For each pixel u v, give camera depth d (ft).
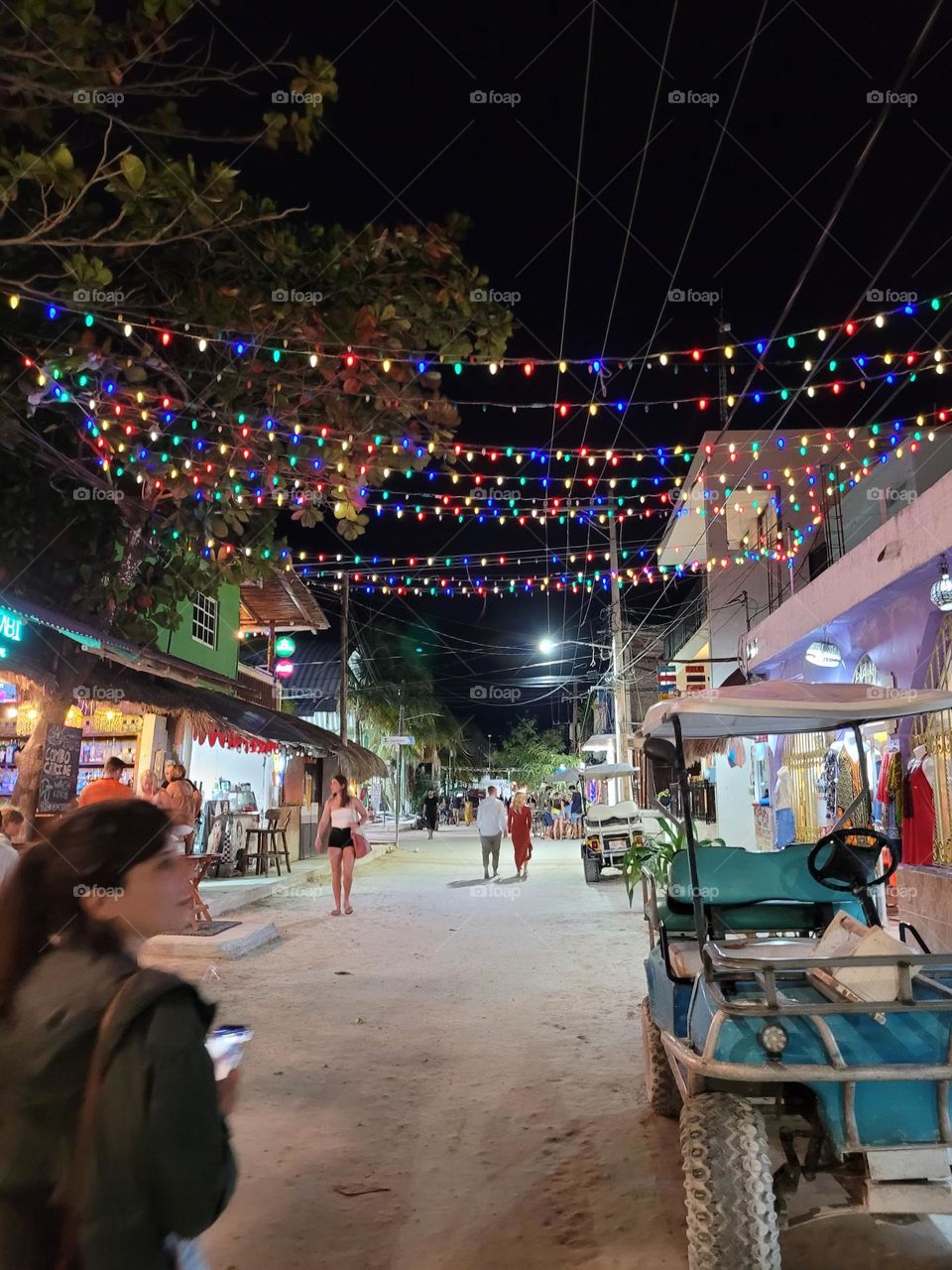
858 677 40.42
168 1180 4.85
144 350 22.91
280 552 31.78
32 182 20.61
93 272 18.61
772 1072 10.50
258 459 27.32
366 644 127.03
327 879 61.72
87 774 49.78
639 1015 24.66
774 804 52.19
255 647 89.51
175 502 31.12
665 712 14.58
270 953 34.12
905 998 10.98
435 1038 22.68
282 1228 13.08
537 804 158.10
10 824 24.29
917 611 33.68
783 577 62.59
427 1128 16.84
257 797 69.67
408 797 167.22
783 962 11.07
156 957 32.68
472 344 24.44
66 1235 4.95
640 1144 15.93
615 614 75.56
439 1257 12.28
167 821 6.23
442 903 48.78
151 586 33.86
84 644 33.91
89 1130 4.95
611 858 58.23
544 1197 14.06
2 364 23.35
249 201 21.47
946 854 30.71
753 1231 10.22
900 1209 10.45
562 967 31.32
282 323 23.12
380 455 26.12
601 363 26.91
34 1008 5.37
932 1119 10.56
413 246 23.17
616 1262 12.04
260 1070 20.18
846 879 16.63
